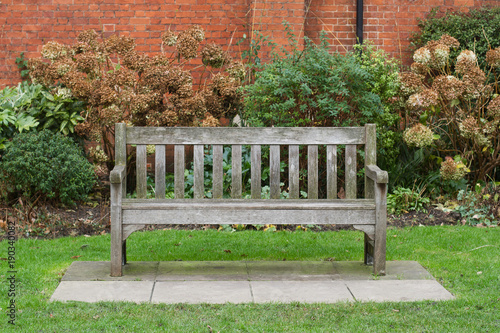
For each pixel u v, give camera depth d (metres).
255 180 4.59
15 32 8.30
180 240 5.48
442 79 6.90
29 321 3.31
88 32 7.32
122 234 4.17
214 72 8.43
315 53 6.84
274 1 8.02
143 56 7.15
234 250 5.12
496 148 6.97
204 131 4.53
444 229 5.79
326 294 3.83
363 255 4.94
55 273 4.29
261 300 3.71
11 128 6.84
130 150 7.38
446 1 8.61
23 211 6.10
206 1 8.41
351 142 4.55
